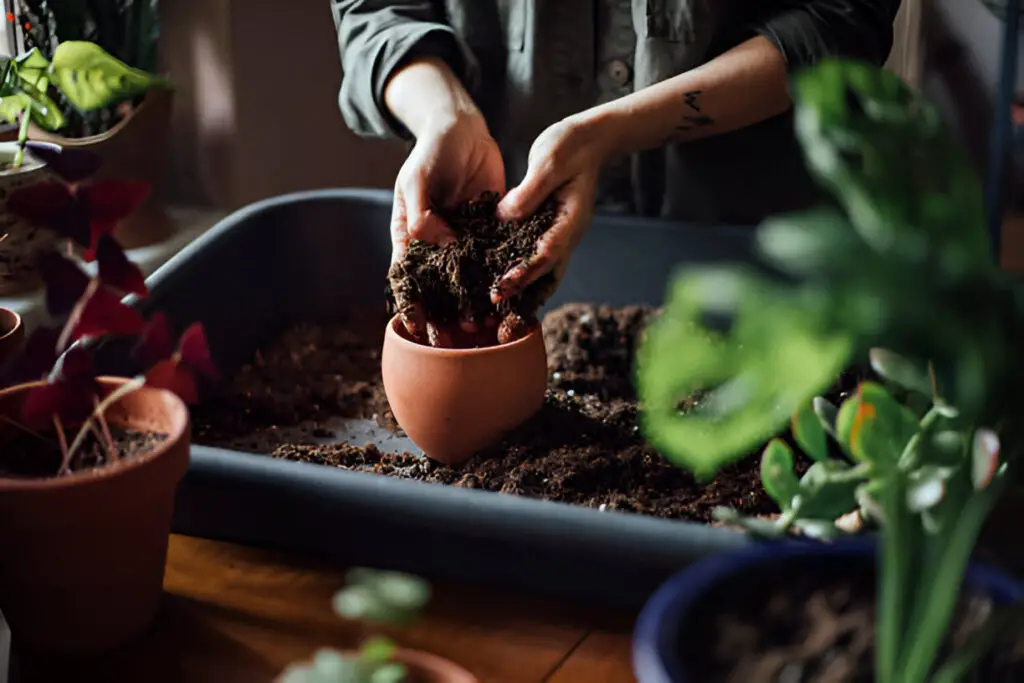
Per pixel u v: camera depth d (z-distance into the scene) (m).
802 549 0.49
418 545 0.68
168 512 0.67
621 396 1.01
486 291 0.90
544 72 1.17
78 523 0.61
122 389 0.68
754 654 0.45
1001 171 0.67
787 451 0.60
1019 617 0.43
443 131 1.02
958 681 0.45
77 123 1.34
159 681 0.63
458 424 0.86
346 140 1.80
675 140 1.08
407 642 0.65
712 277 0.36
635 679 0.62
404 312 0.89
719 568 0.48
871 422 0.56
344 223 1.20
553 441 0.90
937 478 0.49
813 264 0.37
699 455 0.39
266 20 1.59
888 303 0.37
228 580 0.71
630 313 1.09
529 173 0.95
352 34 1.17
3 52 1.38
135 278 0.66
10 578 0.63
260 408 1.02
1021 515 0.64
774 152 1.17
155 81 1.23
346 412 1.04
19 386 0.70
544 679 0.62
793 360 0.36
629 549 0.63
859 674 0.44
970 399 0.43
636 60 1.14
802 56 1.05
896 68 1.30
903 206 0.40
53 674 0.65
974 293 0.39
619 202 1.24
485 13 1.17
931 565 0.45
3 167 1.18
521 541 0.65
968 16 1.13
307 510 0.70
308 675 0.53
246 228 1.13
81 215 0.65
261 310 1.17
